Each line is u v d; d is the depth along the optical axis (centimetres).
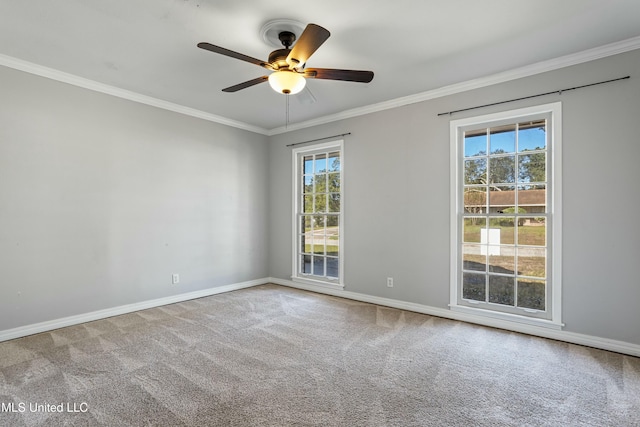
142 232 389
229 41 264
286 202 521
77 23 239
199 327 329
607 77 276
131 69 316
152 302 397
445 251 363
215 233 465
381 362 255
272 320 351
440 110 366
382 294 411
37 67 308
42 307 315
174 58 294
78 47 275
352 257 439
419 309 380
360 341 296
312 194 495
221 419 186
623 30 248
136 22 238
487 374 237
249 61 230
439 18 233
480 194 347
